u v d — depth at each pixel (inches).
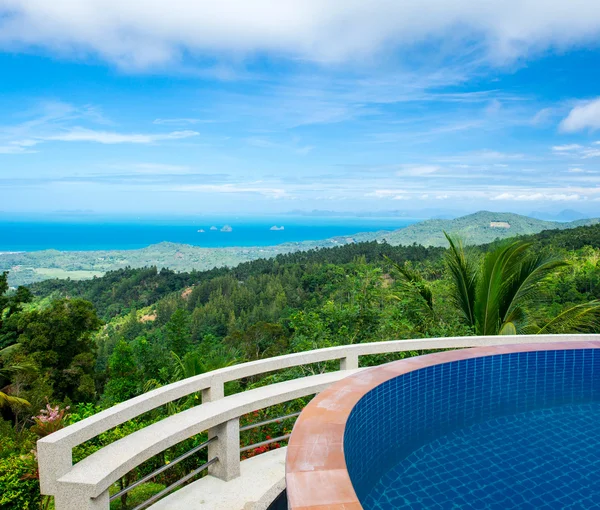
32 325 870.4
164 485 184.2
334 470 78.7
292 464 80.7
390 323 281.0
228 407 116.0
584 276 513.0
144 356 806.5
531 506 103.5
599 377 174.4
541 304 299.9
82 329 925.8
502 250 272.1
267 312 2214.6
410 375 139.4
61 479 83.9
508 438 136.9
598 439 136.4
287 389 132.0
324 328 301.3
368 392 120.3
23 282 6220.5
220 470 116.8
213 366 370.9
